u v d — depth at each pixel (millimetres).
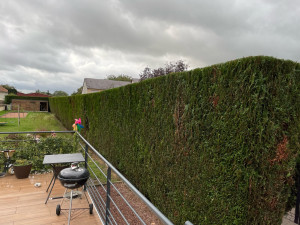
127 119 4805
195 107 2678
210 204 2416
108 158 6117
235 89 2143
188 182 2783
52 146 5141
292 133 2051
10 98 32844
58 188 3797
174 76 3139
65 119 14016
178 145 2998
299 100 2096
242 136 2049
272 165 1973
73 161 3111
